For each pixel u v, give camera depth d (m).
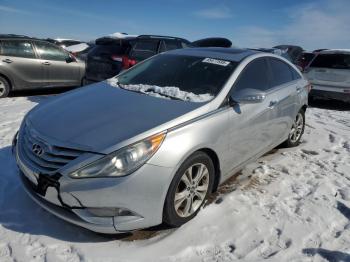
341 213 3.63
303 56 15.83
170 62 4.39
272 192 3.98
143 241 2.98
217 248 2.96
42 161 2.85
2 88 8.61
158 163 2.81
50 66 9.29
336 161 5.14
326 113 8.95
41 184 2.79
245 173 4.45
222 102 3.54
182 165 3.02
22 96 9.12
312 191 4.06
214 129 3.31
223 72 3.93
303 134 6.39
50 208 2.88
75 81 9.91
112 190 2.67
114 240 2.97
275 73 4.79
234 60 4.16
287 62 5.27
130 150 2.74
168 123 3.01
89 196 2.67
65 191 2.70
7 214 3.19
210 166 3.39
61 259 2.71
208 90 3.70
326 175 4.57
